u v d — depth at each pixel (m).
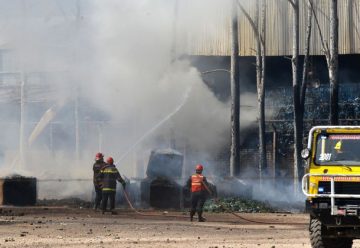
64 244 35.28
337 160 33.06
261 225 48.78
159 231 42.88
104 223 47.59
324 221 31.97
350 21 92.75
